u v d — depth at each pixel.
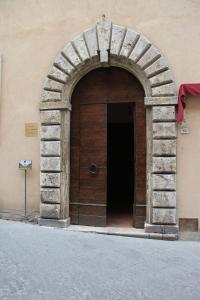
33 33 7.90
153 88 7.07
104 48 7.32
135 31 7.24
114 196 11.54
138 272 4.96
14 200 7.93
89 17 7.54
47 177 7.54
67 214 7.60
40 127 7.75
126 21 7.33
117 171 11.58
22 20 7.99
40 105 7.64
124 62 7.34
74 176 7.75
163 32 7.13
